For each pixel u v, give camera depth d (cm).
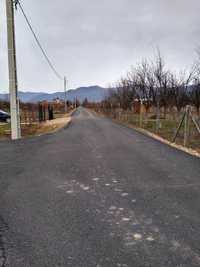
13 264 289
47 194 507
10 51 1312
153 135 1442
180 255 301
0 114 2927
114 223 382
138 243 327
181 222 383
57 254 306
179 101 2036
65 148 1015
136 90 2870
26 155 885
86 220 393
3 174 653
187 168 686
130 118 2916
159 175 622
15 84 1327
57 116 4388
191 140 1158
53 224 382
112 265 284
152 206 441
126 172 652
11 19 1303
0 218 405
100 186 548
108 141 1200
